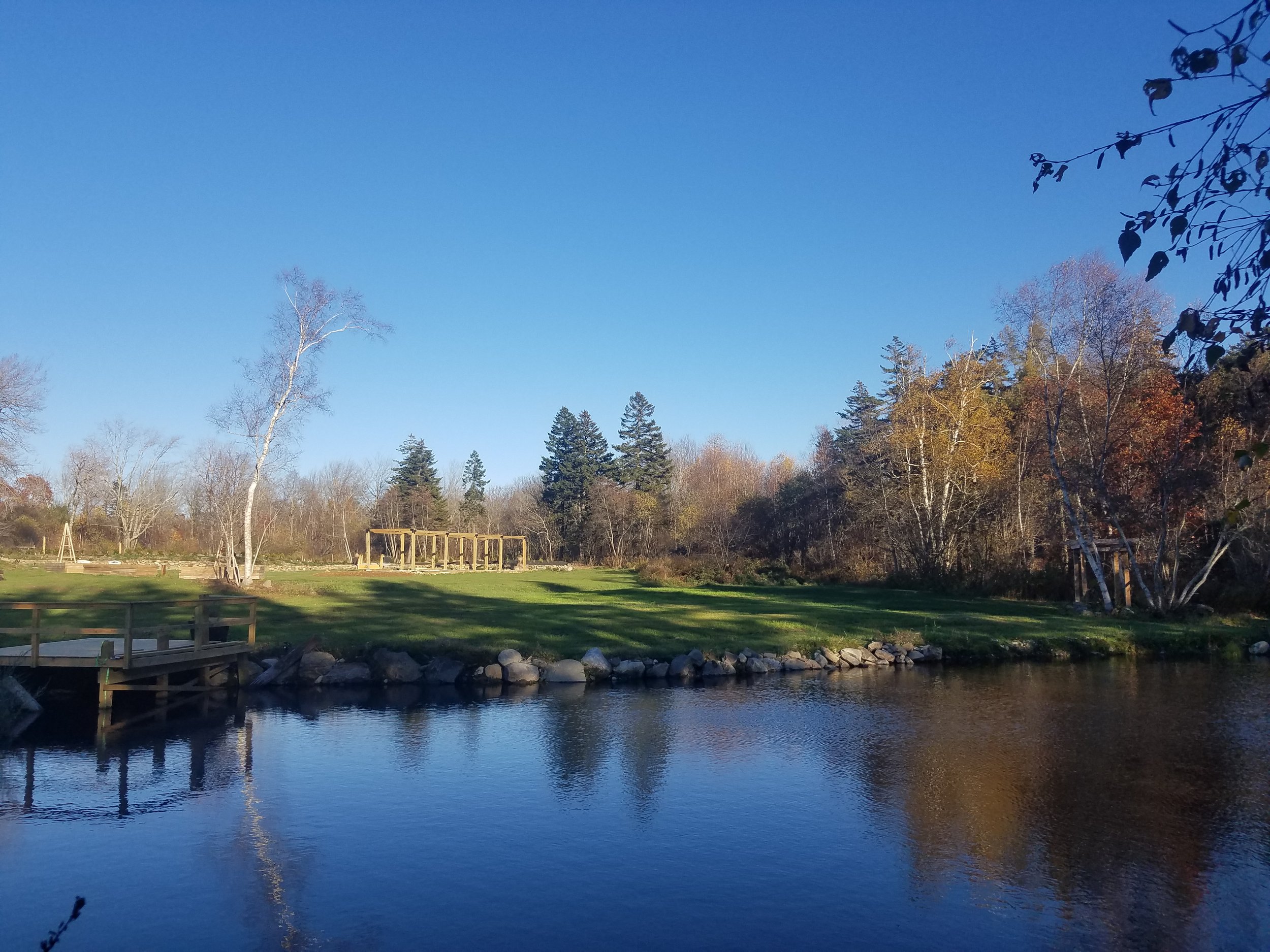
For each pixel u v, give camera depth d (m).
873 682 18.58
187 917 7.09
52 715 15.02
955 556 40.94
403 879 7.85
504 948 6.53
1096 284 28.97
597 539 77.81
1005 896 7.50
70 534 56.78
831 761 11.91
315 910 7.21
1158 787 10.66
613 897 7.46
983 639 22.89
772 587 44.69
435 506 83.38
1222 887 7.73
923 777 11.10
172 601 15.88
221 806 9.95
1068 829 9.19
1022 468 39.97
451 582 42.78
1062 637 23.42
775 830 9.14
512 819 9.48
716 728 13.95
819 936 6.75
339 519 81.94
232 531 44.56
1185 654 22.89
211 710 15.47
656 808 9.86
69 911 7.20
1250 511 28.12
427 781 10.92
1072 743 12.89
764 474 85.25
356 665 18.16
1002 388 50.91
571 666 18.45
